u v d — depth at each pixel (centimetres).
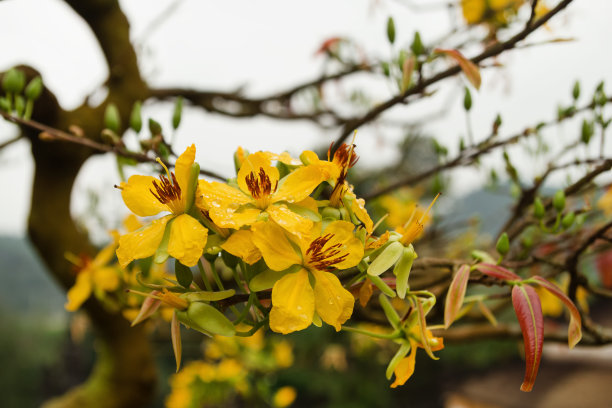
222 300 21
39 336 545
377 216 55
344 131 31
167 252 20
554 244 38
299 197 21
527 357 22
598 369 283
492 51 27
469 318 46
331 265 20
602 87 32
